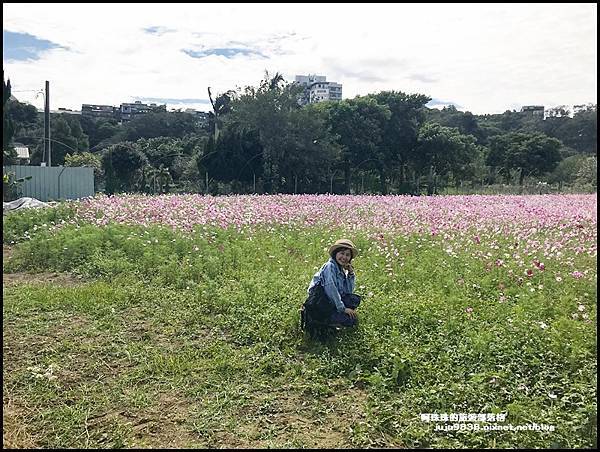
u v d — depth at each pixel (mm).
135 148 43938
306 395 5664
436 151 55375
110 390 5789
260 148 42906
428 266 10352
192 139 57312
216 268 10383
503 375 5531
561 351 6023
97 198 20000
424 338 6746
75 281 10688
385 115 52469
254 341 7109
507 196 31453
